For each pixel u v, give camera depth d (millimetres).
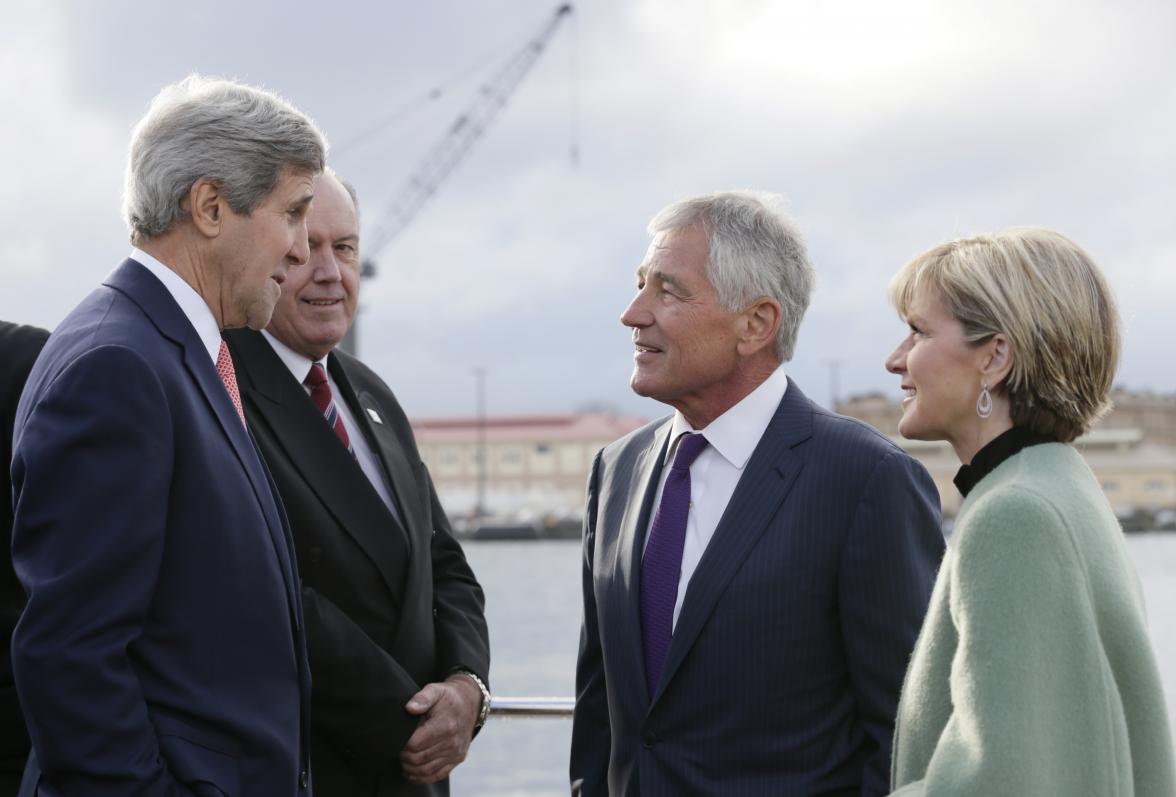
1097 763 1542
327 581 2402
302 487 2404
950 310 1791
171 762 1760
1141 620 1625
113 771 1678
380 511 2479
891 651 2168
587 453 96938
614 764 2363
